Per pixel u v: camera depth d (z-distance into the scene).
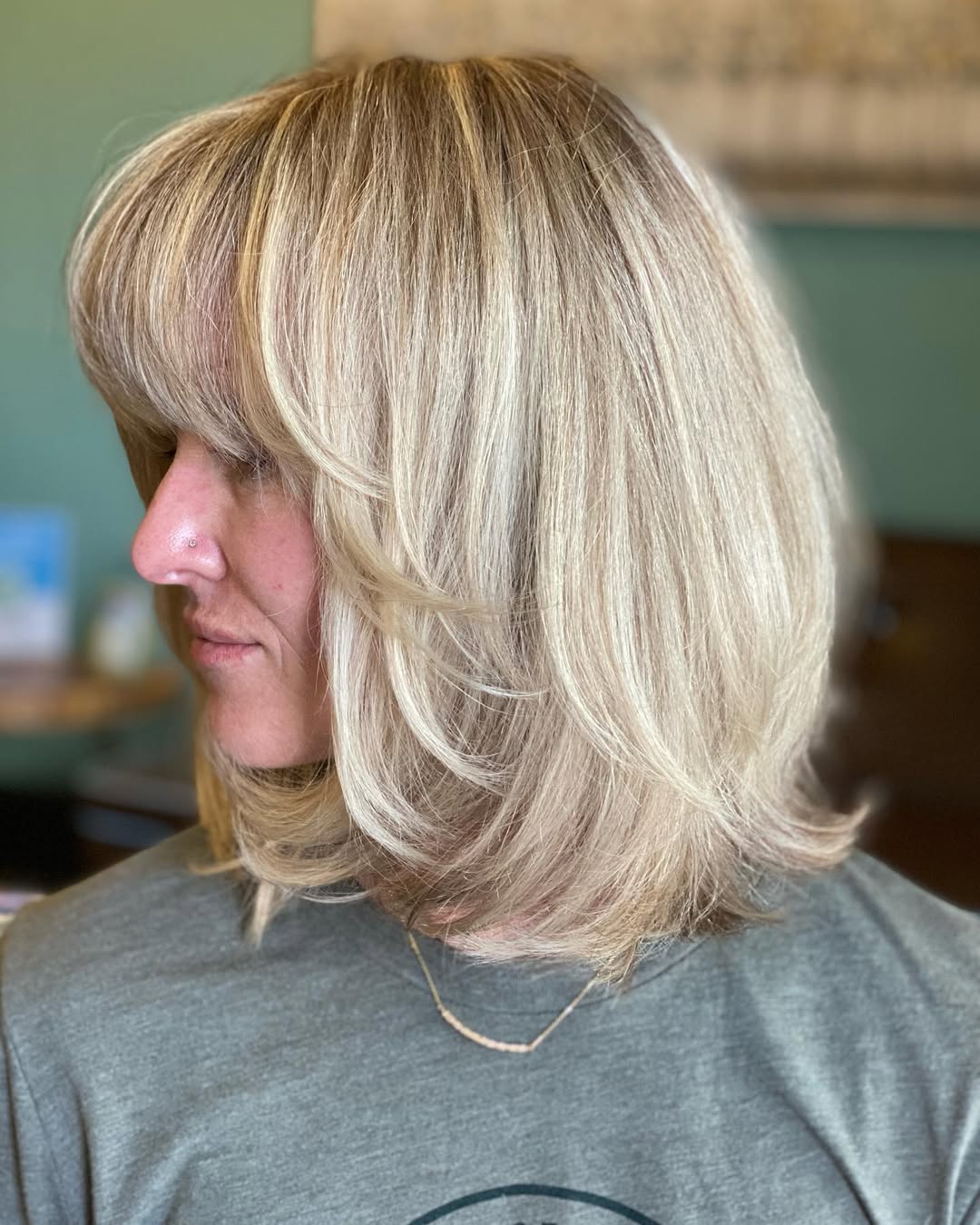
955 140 1.88
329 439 0.51
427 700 0.54
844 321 1.98
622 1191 0.56
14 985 0.63
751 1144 0.58
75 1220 0.61
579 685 0.55
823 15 1.88
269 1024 0.60
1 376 2.19
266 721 0.59
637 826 0.57
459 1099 0.58
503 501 0.54
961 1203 0.57
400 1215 0.56
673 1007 0.60
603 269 0.55
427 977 0.60
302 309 0.51
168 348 0.53
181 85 2.05
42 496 2.23
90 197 0.60
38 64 2.07
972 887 1.57
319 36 2.00
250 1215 0.56
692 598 0.57
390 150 0.54
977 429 1.97
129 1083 0.60
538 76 0.60
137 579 2.11
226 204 0.53
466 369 0.53
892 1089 0.59
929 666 1.84
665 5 1.92
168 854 0.71
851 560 1.87
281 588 0.56
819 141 1.92
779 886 0.65
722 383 0.59
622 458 0.55
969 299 1.94
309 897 0.61
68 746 2.28
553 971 0.60
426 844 0.58
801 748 0.68
